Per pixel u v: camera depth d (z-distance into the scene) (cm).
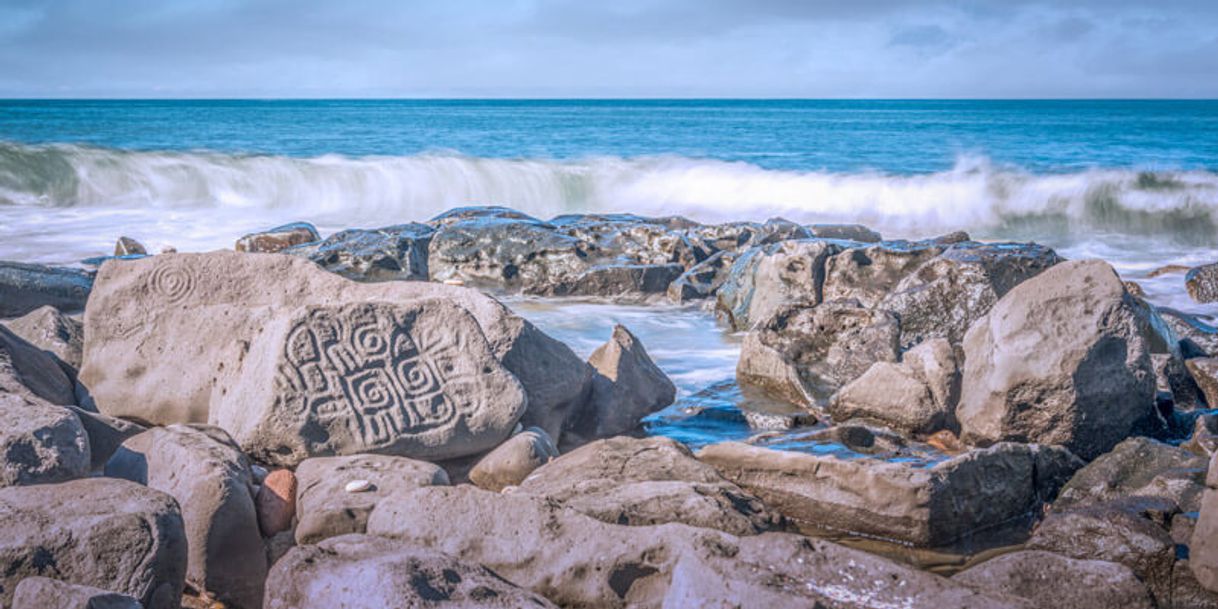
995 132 5006
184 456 523
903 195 2233
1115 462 605
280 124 5706
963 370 740
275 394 579
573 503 507
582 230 1445
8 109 9581
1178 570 496
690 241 1454
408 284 748
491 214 1614
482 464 602
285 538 526
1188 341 921
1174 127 5588
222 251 759
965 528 570
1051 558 454
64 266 1385
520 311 1228
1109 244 1911
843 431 699
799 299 1088
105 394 698
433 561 408
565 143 3984
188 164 2403
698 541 433
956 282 973
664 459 585
